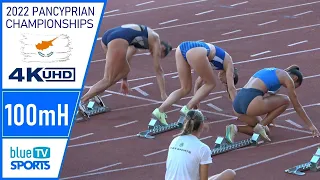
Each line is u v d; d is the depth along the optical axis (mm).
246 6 68938
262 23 63469
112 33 42156
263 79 38438
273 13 66500
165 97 43688
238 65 52656
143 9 68625
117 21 65000
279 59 54094
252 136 38875
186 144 28500
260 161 36969
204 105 44688
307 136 39938
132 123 42062
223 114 43406
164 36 60406
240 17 65312
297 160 37031
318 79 49562
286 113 43125
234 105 39125
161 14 66812
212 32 61156
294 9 67750
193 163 28297
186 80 40938
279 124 41594
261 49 56312
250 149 38406
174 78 49812
